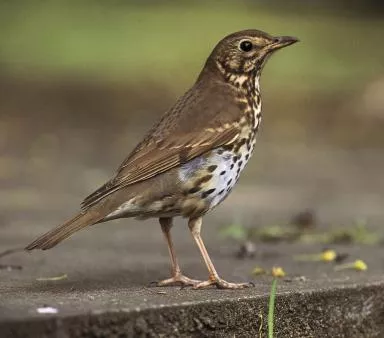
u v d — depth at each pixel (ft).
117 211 26.50
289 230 41.65
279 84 105.40
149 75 111.75
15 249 33.63
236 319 25.09
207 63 30.12
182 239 39.11
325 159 71.05
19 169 62.13
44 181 57.31
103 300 23.90
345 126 86.89
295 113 92.12
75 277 29.04
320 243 39.19
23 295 24.97
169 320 23.47
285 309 26.30
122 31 148.15
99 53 127.85
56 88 99.76
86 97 96.73
